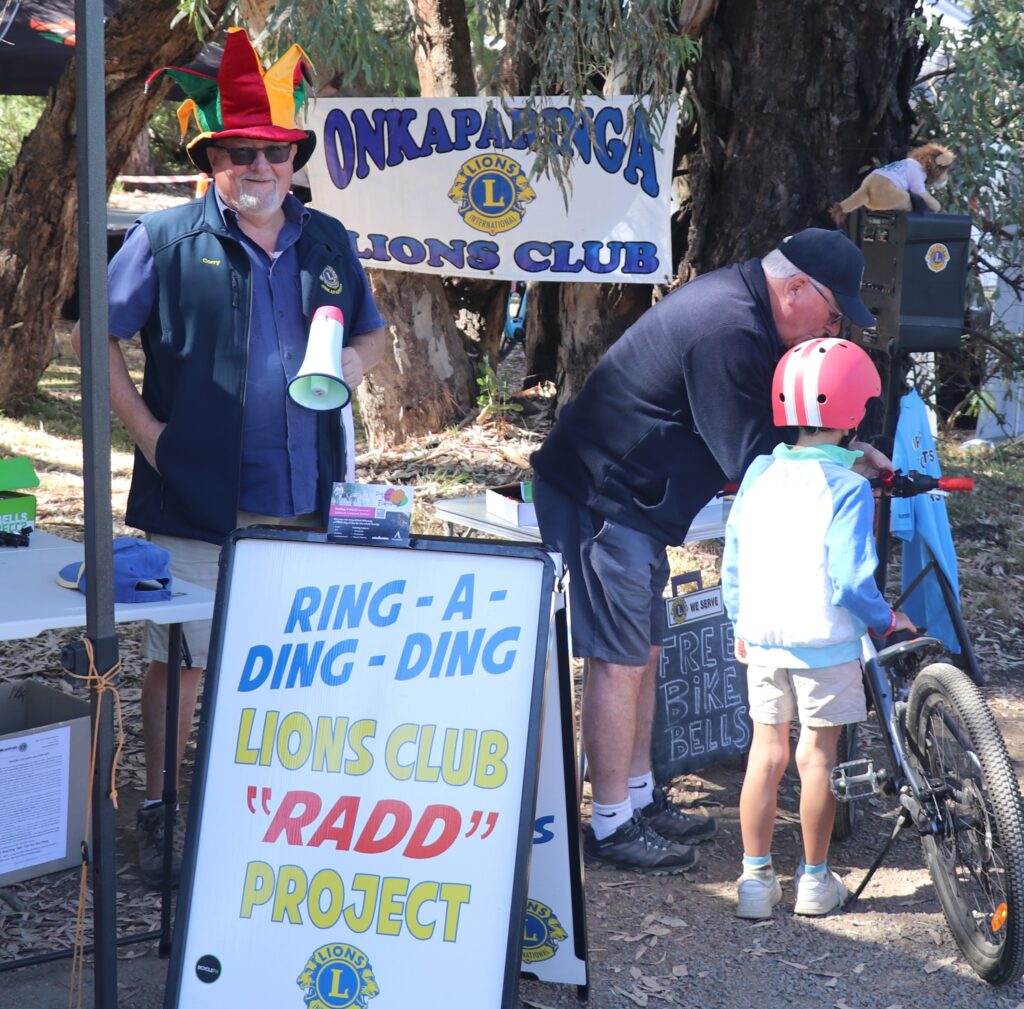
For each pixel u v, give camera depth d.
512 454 8.68
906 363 5.95
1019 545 7.43
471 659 2.79
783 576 3.42
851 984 3.28
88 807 3.66
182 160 26.31
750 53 7.07
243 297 3.50
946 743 3.51
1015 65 7.19
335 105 8.16
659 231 7.52
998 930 3.19
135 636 5.87
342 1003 2.72
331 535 2.86
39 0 11.15
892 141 7.20
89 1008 3.08
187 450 3.50
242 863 2.78
